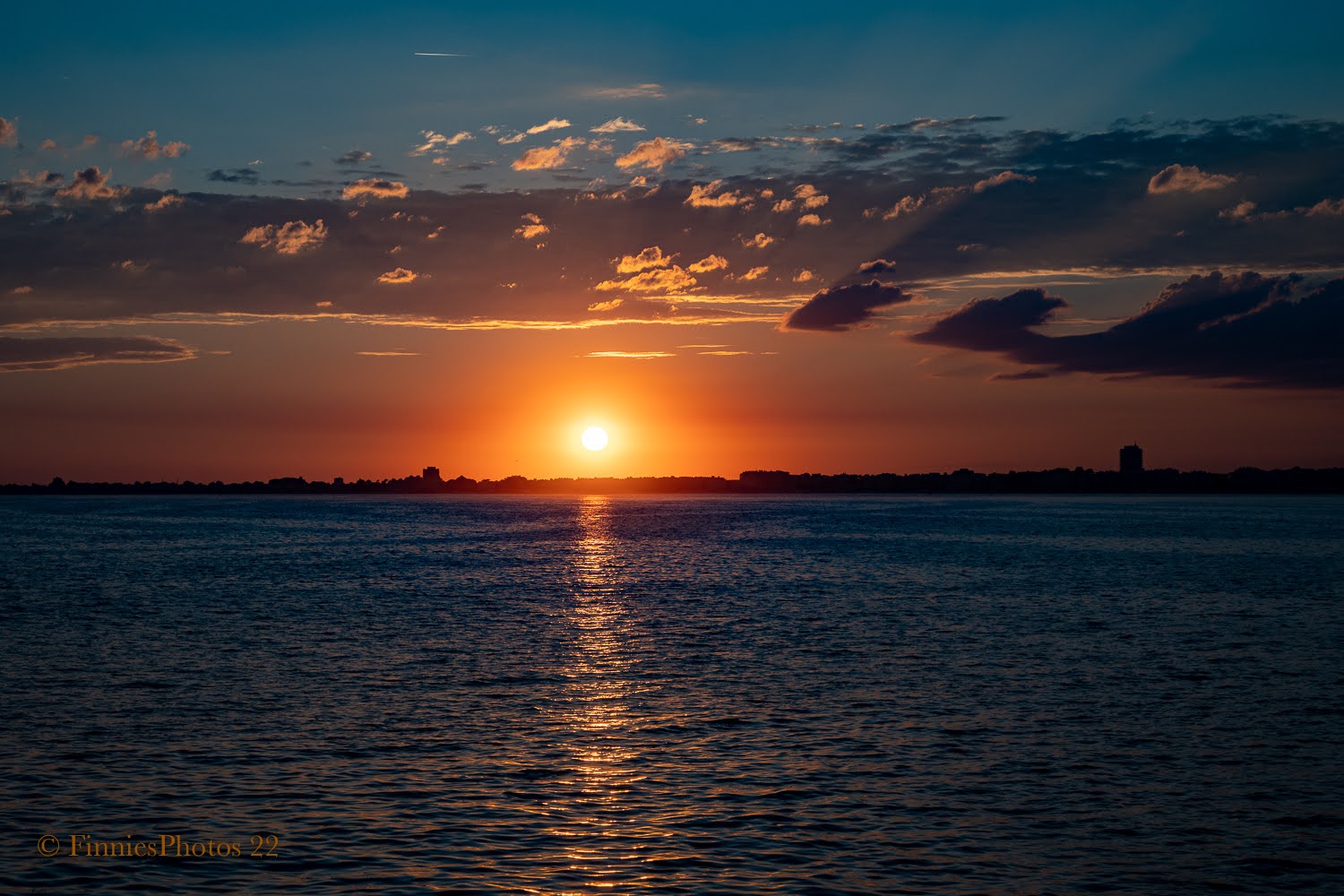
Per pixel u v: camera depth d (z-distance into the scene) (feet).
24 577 266.16
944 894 66.23
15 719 105.19
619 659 142.92
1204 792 84.58
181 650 149.18
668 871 69.10
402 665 138.21
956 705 114.01
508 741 98.43
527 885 66.85
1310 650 150.71
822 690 122.11
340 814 78.64
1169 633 168.14
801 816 78.84
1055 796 83.66
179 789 83.61
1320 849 73.36
